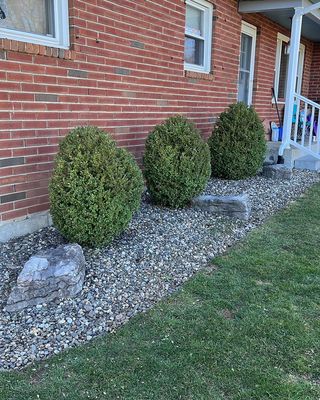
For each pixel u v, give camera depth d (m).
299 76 11.20
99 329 2.55
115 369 2.20
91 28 4.30
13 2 3.62
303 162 7.82
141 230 4.06
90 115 4.46
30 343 2.41
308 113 10.80
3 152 3.54
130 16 4.88
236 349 2.36
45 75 3.82
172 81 5.94
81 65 4.23
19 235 3.77
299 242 4.06
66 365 2.23
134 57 5.05
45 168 3.95
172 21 5.73
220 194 5.53
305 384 2.09
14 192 3.69
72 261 2.91
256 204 5.25
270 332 2.52
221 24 7.06
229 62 7.54
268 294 2.99
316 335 2.49
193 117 6.63
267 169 6.87
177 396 2.01
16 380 2.13
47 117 3.91
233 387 2.07
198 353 2.32
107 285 3.01
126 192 3.48
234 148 6.26
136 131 5.29
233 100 7.90
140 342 2.43
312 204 5.45
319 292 3.04
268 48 9.09
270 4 7.27
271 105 9.74
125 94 4.98
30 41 3.75
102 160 3.34
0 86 3.42
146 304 2.85
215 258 3.62
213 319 2.66
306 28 9.61
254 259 3.60
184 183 4.62
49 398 2.00
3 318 2.62
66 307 2.74
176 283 3.16
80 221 3.31
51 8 3.95
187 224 4.33
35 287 2.75
